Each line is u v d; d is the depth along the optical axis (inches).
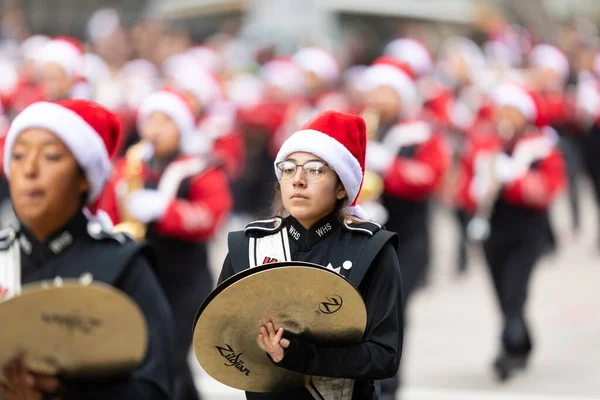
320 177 345.1
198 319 319.6
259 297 317.1
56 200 315.3
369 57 1755.7
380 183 718.5
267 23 1755.7
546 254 1008.2
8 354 289.9
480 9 1845.5
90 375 297.1
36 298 282.7
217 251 1218.0
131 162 602.2
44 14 1915.6
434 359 803.4
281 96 1288.1
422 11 1850.4
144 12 1969.7
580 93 1304.1
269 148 1283.2
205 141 671.8
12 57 1521.9
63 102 323.9
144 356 307.0
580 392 716.7
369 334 336.5
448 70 1379.2
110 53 1326.3
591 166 1302.9
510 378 748.0
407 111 770.8
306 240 348.2
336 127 350.0
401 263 727.7
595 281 1098.1
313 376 342.0
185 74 1031.0
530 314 948.0
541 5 2049.7
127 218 596.7
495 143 790.5
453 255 1248.8
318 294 319.0
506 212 773.3
